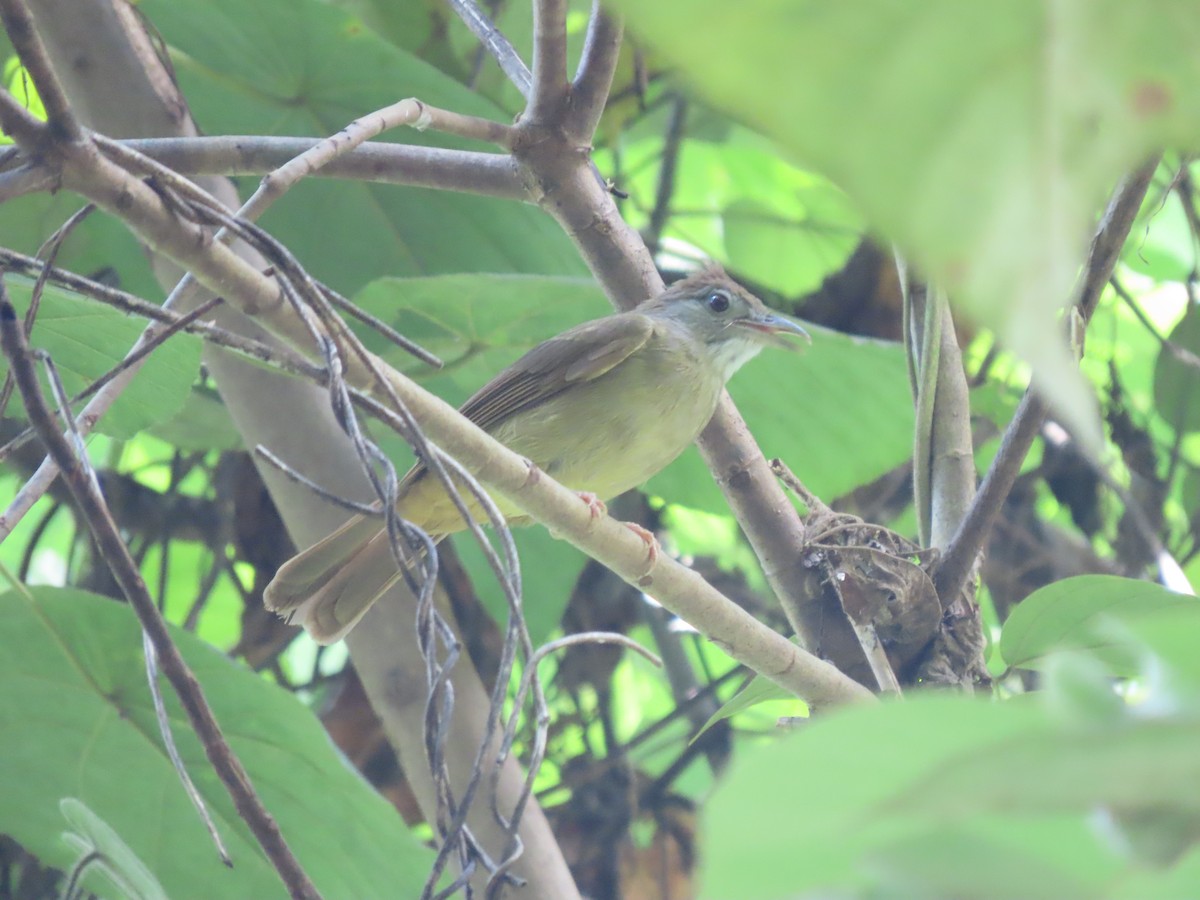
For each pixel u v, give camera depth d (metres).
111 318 6.97
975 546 7.96
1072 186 1.36
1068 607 7.05
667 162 13.45
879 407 11.17
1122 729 1.60
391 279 9.85
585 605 11.77
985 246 1.35
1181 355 10.37
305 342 5.57
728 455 9.09
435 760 4.98
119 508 11.42
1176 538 12.27
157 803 8.64
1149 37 1.37
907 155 1.35
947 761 1.68
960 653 8.07
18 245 10.91
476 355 10.98
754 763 1.79
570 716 11.51
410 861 8.52
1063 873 1.78
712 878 1.83
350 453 8.99
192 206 5.04
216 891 8.62
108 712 8.59
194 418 11.18
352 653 9.01
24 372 4.85
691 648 14.10
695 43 1.31
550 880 8.36
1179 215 13.04
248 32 10.66
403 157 8.15
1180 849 1.65
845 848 1.82
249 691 8.46
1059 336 1.39
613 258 9.07
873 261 12.67
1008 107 1.36
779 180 14.66
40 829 8.52
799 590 8.46
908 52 1.34
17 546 14.20
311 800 8.59
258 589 11.59
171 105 9.26
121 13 9.33
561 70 7.82
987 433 11.95
